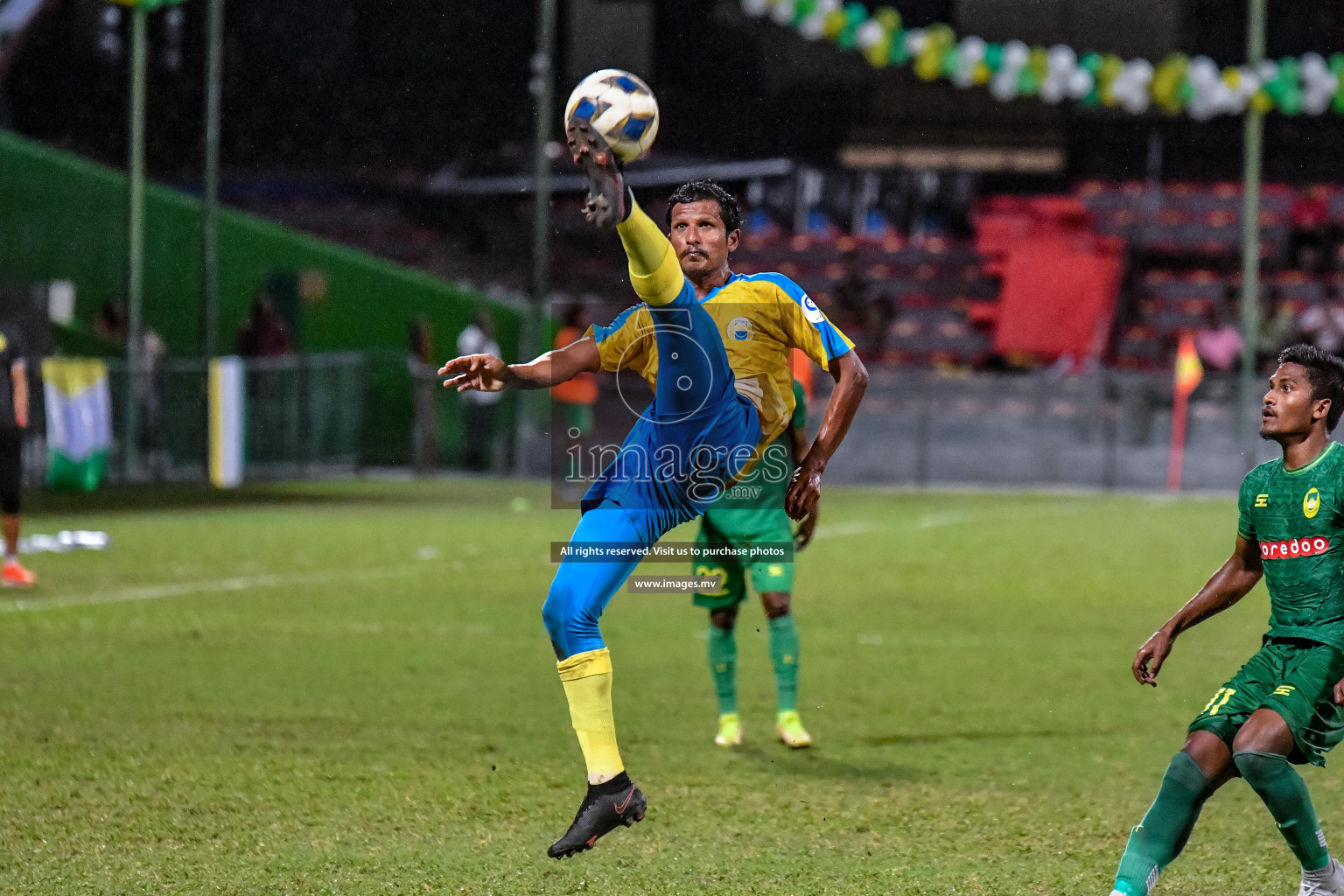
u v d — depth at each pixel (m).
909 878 17.44
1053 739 25.50
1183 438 89.38
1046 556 54.03
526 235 120.00
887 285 114.50
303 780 21.89
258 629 36.50
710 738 25.59
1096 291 107.38
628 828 19.62
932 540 59.41
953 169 121.50
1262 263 113.19
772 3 85.00
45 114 105.12
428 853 18.27
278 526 62.34
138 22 81.12
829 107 122.00
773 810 20.66
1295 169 123.75
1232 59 115.00
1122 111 122.44
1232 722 14.95
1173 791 14.77
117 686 29.12
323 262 96.75
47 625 36.56
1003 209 118.44
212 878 17.08
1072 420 91.56
